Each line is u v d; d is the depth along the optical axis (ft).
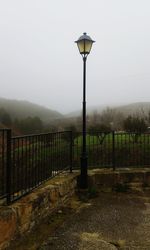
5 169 12.53
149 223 14.56
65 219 14.98
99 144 26.22
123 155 25.27
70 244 12.00
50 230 13.48
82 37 20.51
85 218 15.14
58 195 16.40
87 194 19.42
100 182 20.76
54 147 18.61
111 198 19.06
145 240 12.57
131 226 14.12
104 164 24.16
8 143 12.25
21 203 12.49
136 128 42.65
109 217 15.33
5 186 12.39
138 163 25.14
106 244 12.07
